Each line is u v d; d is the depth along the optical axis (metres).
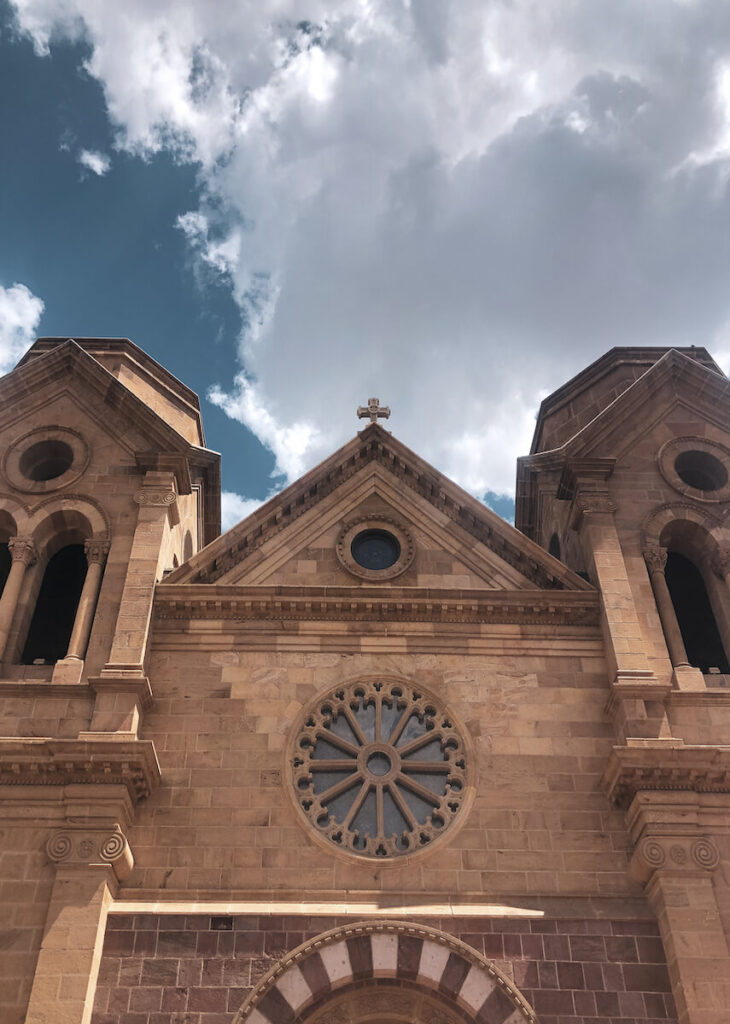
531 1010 17.56
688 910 18.27
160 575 23.66
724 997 17.27
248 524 24.73
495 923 18.61
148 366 30.34
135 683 20.55
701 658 24.81
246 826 19.83
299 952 18.05
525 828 19.95
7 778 19.34
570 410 31.30
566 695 21.94
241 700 21.61
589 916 18.73
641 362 30.86
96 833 18.70
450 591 23.19
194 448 28.69
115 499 24.52
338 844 19.77
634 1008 17.67
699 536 25.08
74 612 25.23
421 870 19.41
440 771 21.02
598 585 23.34
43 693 20.83
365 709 21.88
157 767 19.97
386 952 18.23
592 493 25.08
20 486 24.72
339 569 24.62
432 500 25.94
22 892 18.11
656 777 19.72
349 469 26.48
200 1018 17.41
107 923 18.33
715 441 26.27
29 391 26.39
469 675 22.25
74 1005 16.75
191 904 18.69
